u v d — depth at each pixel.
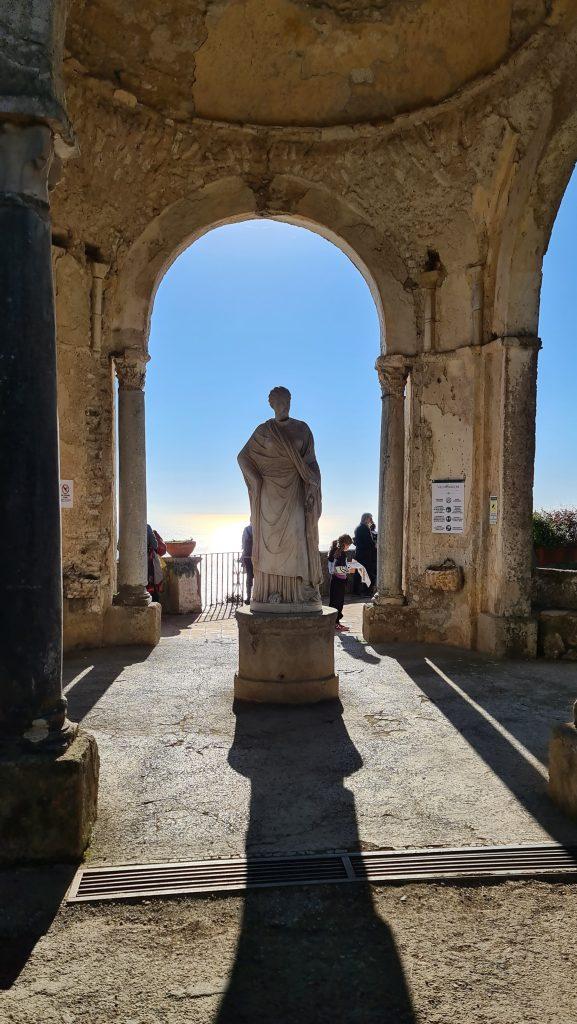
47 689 3.72
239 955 2.89
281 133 9.34
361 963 2.84
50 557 3.73
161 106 8.79
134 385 9.62
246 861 3.62
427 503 9.88
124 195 9.12
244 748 5.40
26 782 3.55
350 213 9.88
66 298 8.97
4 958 2.86
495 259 9.08
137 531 9.64
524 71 7.87
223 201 9.73
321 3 8.31
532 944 2.97
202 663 8.39
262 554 6.82
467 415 9.49
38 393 3.68
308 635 6.65
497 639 8.83
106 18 7.80
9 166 3.60
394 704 6.67
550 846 3.79
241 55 8.73
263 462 6.71
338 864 3.61
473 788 4.63
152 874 3.49
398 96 8.98
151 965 2.83
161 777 4.79
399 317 9.96
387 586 10.00
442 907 3.25
